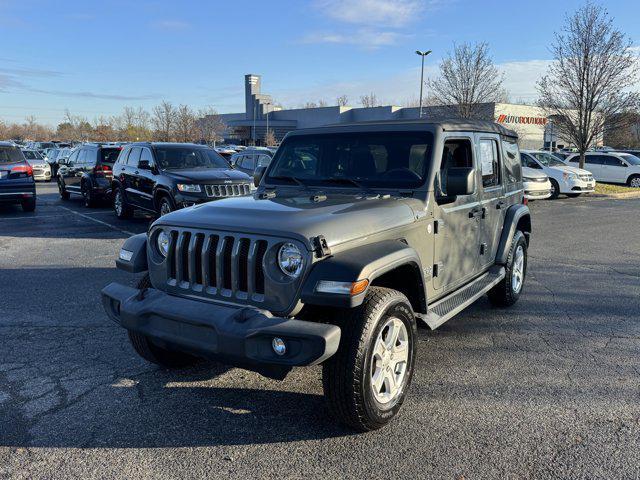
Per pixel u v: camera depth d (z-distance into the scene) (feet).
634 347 16.39
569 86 71.87
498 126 18.70
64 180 59.41
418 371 14.56
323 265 10.20
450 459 10.36
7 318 18.86
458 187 12.89
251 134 257.96
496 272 18.28
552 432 11.36
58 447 10.75
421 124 14.39
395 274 12.52
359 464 10.19
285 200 12.96
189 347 10.80
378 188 14.06
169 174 37.09
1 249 31.50
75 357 15.38
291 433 11.32
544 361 15.28
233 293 10.95
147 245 12.68
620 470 9.98
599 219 46.83
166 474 9.88
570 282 24.70
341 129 15.19
